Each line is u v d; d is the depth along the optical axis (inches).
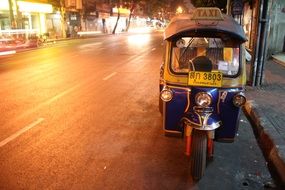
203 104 166.9
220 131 181.9
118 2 2119.8
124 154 200.8
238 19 866.1
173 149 209.3
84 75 478.6
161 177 172.2
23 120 266.5
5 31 872.9
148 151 205.9
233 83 176.2
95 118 272.4
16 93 363.6
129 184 164.9
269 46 663.1
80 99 336.2
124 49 908.0
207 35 184.1
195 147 165.5
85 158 194.4
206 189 160.9
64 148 209.2
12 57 724.7
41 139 224.4
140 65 583.5
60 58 697.6
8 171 177.6
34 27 1317.7
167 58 184.9
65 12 1505.9
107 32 2170.3
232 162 192.9
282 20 661.3
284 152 188.9
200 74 174.6
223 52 185.2
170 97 176.4
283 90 357.1
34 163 187.3
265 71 492.1
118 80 439.2
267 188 163.8
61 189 159.2
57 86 400.5
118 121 264.8
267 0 355.9
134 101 328.2
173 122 183.8
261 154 205.8
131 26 2866.6
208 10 185.2
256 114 266.4
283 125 237.6
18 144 215.5
